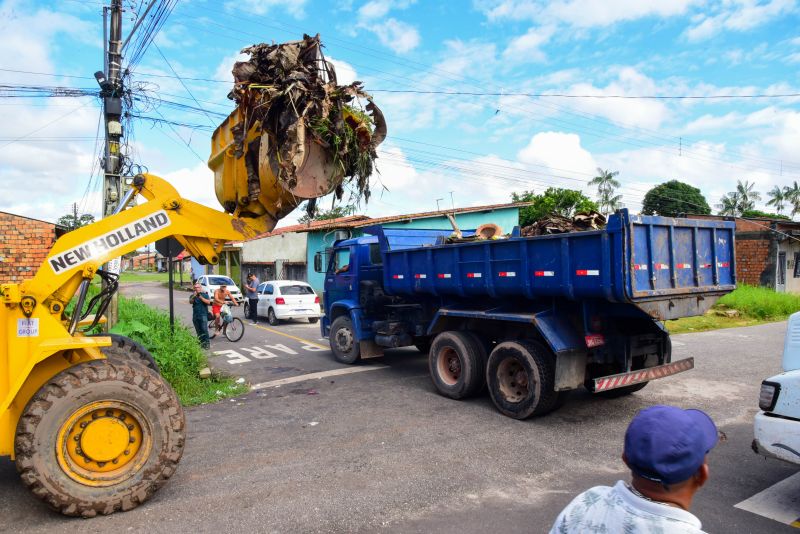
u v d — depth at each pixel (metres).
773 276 23.72
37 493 3.83
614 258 5.55
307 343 13.16
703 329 14.59
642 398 7.34
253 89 4.80
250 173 5.13
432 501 4.22
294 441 5.68
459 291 7.61
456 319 7.83
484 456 5.18
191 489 4.48
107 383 4.02
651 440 1.44
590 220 6.72
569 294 6.01
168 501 4.26
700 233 6.34
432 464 4.98
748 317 16.88
